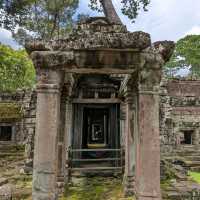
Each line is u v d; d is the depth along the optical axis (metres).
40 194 5.27
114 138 12.23
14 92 21.50
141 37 5.42
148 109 5.63
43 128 5.46
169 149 17.78
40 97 5.54
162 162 10.97
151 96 5.68
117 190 8.97
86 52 5.61
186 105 22.38
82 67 5.63
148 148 5.52
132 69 5.77
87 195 8.41
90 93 11.87
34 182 5.34
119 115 12.23
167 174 10.52
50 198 5.28
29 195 7.80
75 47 5.52
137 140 5.97
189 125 22.05
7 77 29.03
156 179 5.45
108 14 13.69
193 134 22.17
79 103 11.97
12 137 19.56
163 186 9.09
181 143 22.53
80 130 11.97
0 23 18.69
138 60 5.67
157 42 5.85
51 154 5.40
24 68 30.52
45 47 5.57
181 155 20.03
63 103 8.26
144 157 5.50
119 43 5.41
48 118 5.48
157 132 5.59
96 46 5.43
